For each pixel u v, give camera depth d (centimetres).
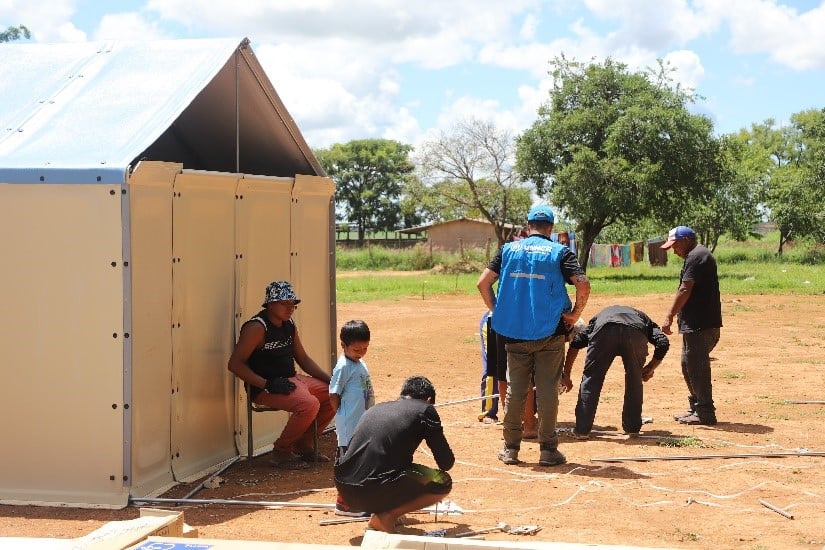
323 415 853
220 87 866
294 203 930
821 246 6384
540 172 5306
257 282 866
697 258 970
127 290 676
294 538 602
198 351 775
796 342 1766
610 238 8006
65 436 690
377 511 576
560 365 817
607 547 332
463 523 640
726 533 616
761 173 7662
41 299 689
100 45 858
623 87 5106
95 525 639
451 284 3972
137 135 715
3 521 648
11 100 784
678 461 832
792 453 853
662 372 1396
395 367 1480
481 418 1023
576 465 819
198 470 777
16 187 687
